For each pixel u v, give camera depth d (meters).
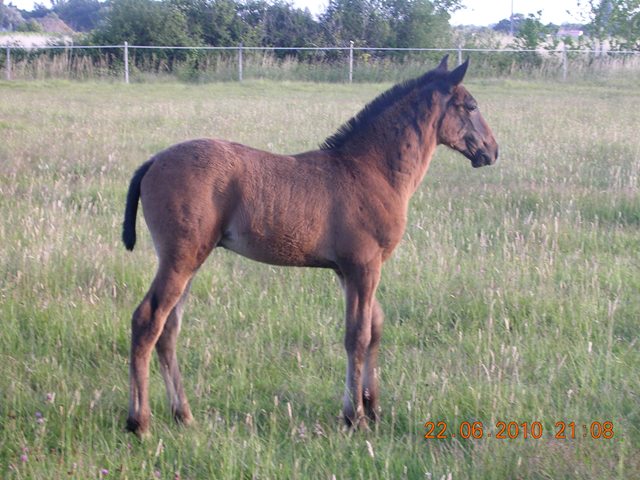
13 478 3.78
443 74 4.93
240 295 6.11
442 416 4.48
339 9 31.09
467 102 4.94
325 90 22.98
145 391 4.22
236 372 4.91
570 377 4.93
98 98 19.30
